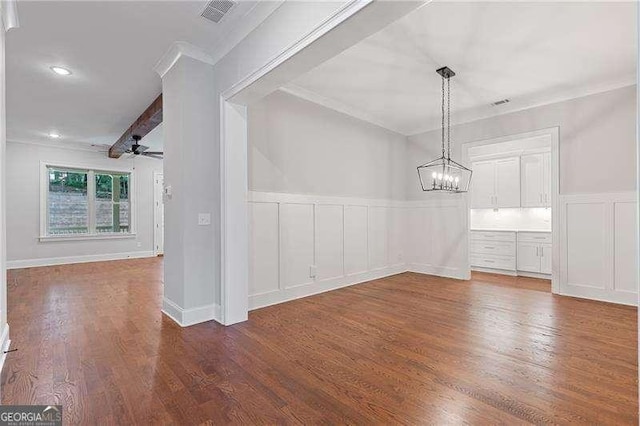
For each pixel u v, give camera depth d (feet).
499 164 20.18
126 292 13.93
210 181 10.28
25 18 8.30
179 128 9.90
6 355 7.55
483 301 12.67
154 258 24.89
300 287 13.28
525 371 7.00
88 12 8.10
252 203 11.69
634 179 12.24
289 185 12.99
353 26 6.16
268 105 12.30
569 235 13.65
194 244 9.94
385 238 17.71
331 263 14.66
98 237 23.44
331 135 14.80
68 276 17.42
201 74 10.12
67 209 22.65
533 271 17.74
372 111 15.97
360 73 11.79
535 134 14.61
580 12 8.25
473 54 10.43
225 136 9.88
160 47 9.83
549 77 12.17
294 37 7.16
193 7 7.99
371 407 5.72
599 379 6.65
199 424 5.27
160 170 26.96
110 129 18.63
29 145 20.90
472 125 16.66
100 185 24.13
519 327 9.75
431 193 18.24
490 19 8.54
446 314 11.02
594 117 13.07
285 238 12.77
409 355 7.82
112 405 5.76
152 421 5.33
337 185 15.05
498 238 19.13
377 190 17.25
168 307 10.78
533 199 18.83
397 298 13.12
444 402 5.87
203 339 8.75
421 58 10.68
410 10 5.75
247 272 10.49
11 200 20.20
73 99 13.96
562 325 9.92
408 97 14.16
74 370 7.02
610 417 5.41
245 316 10.36
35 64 10.85
